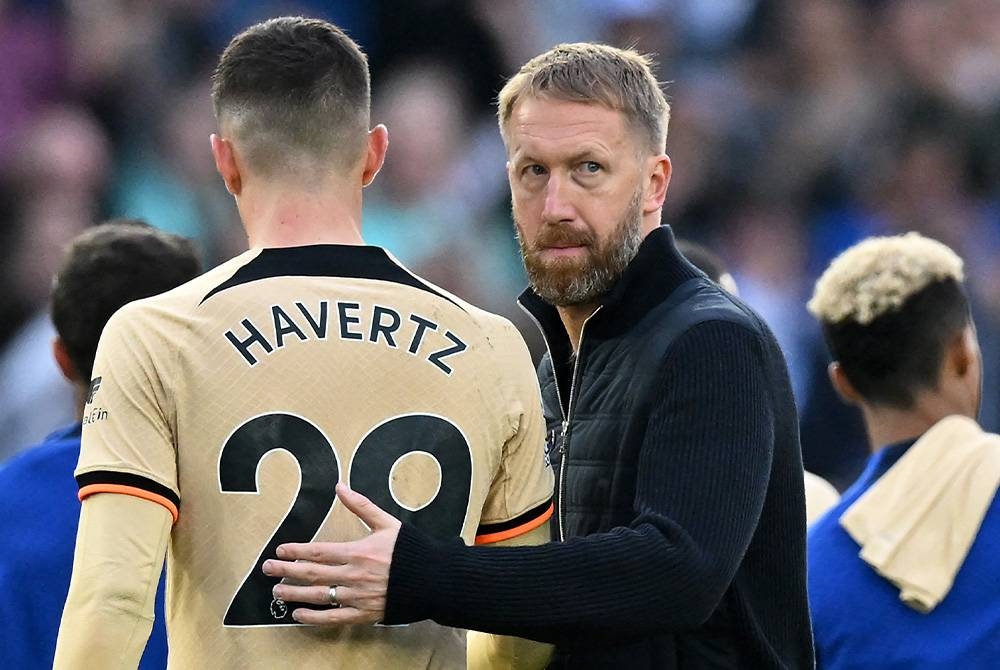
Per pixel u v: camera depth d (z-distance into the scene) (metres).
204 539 8.64
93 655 8.24
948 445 11.30
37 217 27.77
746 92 34.00
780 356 9.81
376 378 8.85
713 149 32.56
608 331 9.88
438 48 31.25
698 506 8.98
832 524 11.59
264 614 8.59
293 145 9.08
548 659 9.69
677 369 9.30
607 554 8.73
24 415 23.69
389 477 8.79
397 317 9.01
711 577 8.87
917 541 11.06
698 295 9.69
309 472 8.68
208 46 32.00
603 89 9.77
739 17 35.16
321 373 8.77
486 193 30.00
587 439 9.74
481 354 9.15
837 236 32.19
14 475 11.20
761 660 9.79
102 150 29.73
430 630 9.03
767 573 9.84
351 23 31.91
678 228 31.69
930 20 34.84
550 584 8.64
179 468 8.66
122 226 12.16
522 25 32.28
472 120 30.83
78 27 31.36
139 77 30.92
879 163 33.22
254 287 8.88
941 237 32.34
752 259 31.19
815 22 34.81
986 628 10.74
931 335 11.55
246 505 8.62
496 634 8.79
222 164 9.34
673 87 33.50
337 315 8.90
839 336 11.89
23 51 31.03
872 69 34.69
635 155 9.86
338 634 8.73
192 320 8.74
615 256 9.80
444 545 8.62
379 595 8.50
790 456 9.80
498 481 9.25
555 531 10.15
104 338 8.84
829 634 11.27
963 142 33.66
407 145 28.88
